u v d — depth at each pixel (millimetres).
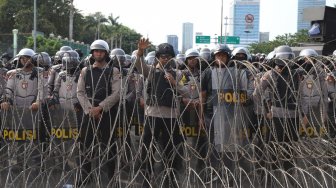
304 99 7285
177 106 6488
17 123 7461
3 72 8008
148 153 6203
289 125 7078
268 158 6383
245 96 6965
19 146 7047
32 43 43281
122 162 6660
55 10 71625
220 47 7051
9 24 67875
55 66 8320
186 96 7191
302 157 6414
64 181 6508
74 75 7531
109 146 6273
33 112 7406
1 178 6688
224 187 5848
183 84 7148
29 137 7488
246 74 7000
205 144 7125
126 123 6695
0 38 51875
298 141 6836
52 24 68062
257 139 7090
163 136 6820
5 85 7621
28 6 68125
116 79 6824
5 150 7445
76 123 7176
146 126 6762
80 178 6207
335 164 6668
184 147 6551
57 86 7730
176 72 6668
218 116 6859
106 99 6648
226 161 6742
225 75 6891
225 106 6816
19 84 7621
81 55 11508
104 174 7078
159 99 6695
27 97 7625
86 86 6863
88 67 6961
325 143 6703
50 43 43656
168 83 6676
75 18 76438
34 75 7719
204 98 7133
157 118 6715
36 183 6488
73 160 6699
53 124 7539
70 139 7434
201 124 6508
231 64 7176
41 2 69875
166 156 6797
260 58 12031
